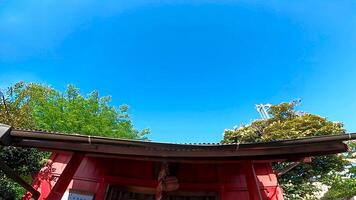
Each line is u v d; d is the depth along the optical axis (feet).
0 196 26.81
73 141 13.71
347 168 64.59
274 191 25.35
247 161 18.08
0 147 27.27
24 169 28.73
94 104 69.31
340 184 60.95
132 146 14.33
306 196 58.70
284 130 64.44
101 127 67.72
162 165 18.17
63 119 62.03
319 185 70.03
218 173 23.85
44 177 25.81
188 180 23.54
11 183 27.86
